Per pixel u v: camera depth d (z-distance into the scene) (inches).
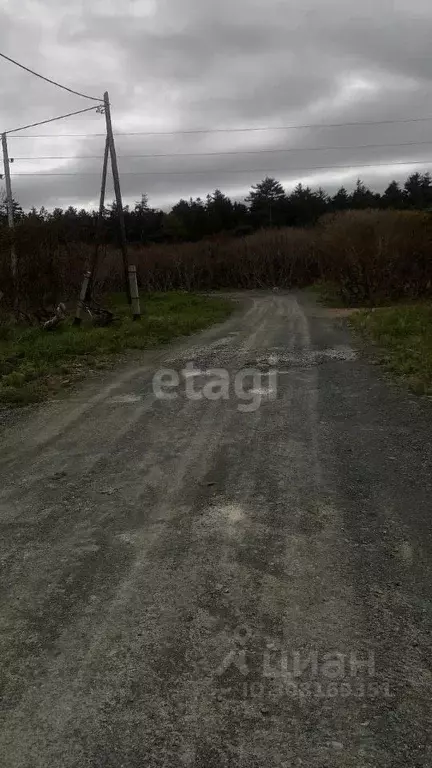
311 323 601.6
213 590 109.8
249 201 2987.2
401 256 863.7
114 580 114.7
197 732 77.1
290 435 206.7
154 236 2746.1
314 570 116.0
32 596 110.1
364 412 235.3
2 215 732.0
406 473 166.7
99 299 787.4
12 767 72.6
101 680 87.1
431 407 239.3
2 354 390.9
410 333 440.8
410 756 72.9
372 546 125.3
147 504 150.7
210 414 240.7
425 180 2997.0
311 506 146.1
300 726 77.7
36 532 136.8
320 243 1298.0
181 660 90.8
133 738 76.4
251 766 71.9
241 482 163.5
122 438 211.0
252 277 1669.5
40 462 187.5
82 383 315.3
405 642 94.0
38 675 88.7
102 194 617.0
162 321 576.1
